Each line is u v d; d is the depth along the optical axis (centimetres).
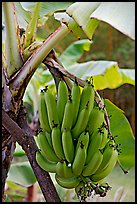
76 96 182
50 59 203
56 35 200
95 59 957
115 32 964
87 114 181
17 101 203
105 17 179
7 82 203
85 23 187
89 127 183
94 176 185
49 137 186
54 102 184
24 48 209
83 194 184
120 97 919
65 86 186
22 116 204
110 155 184
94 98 197
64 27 200
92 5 189
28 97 369
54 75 201
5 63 206
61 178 184
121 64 972
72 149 181
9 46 206
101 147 185
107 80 367
